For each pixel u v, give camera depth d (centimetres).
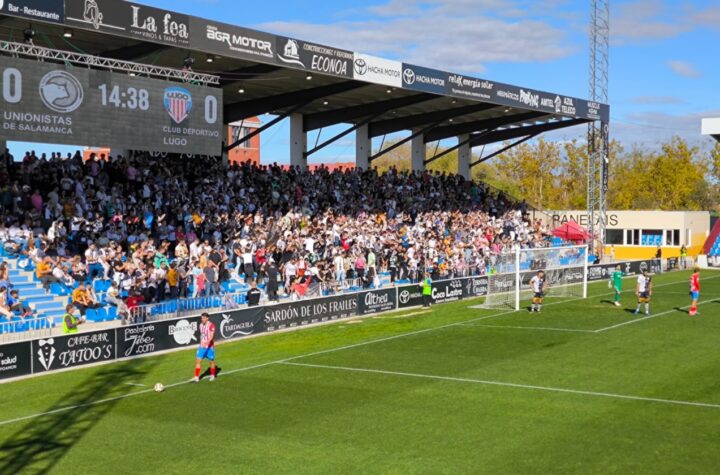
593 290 4484
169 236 3569
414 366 2345
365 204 4872
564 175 9850
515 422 1716
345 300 3391
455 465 1433
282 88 4253
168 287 3266
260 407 1881
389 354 2545
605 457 1466
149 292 3138
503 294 3931
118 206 3516
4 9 2550
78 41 3175
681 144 9419
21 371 2233
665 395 1939
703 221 6794
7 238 3097
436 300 3884
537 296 3556
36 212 3225
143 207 3588
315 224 4300
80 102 2909
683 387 2017
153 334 2605
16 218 3164
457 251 4772
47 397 2009
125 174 3703
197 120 3284
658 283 4925
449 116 5156
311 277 3731
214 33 3222
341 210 4653
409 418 1761
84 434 1673
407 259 4422
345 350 2630
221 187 4122
